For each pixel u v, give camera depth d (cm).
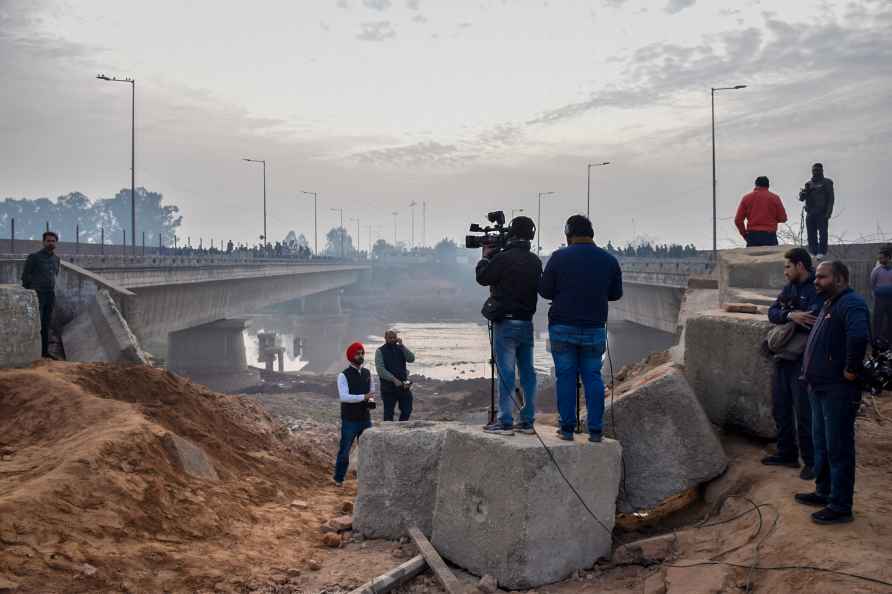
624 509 610
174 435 751
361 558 585
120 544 514
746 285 1077
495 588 505
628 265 5112
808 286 589
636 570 518
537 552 507
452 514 563
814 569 407
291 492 877
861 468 586
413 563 537
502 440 529
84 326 1485
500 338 566
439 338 7694
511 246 573
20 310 972
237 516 665
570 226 573
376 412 2898
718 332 693
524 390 571
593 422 546
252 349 7550
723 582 439
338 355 7150
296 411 2575
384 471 662
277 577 517
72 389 827
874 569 388
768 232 1157
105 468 609
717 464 613
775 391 598
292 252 8325
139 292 2872
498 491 522
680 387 619
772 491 538
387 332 1125
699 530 540
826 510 465
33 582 430
